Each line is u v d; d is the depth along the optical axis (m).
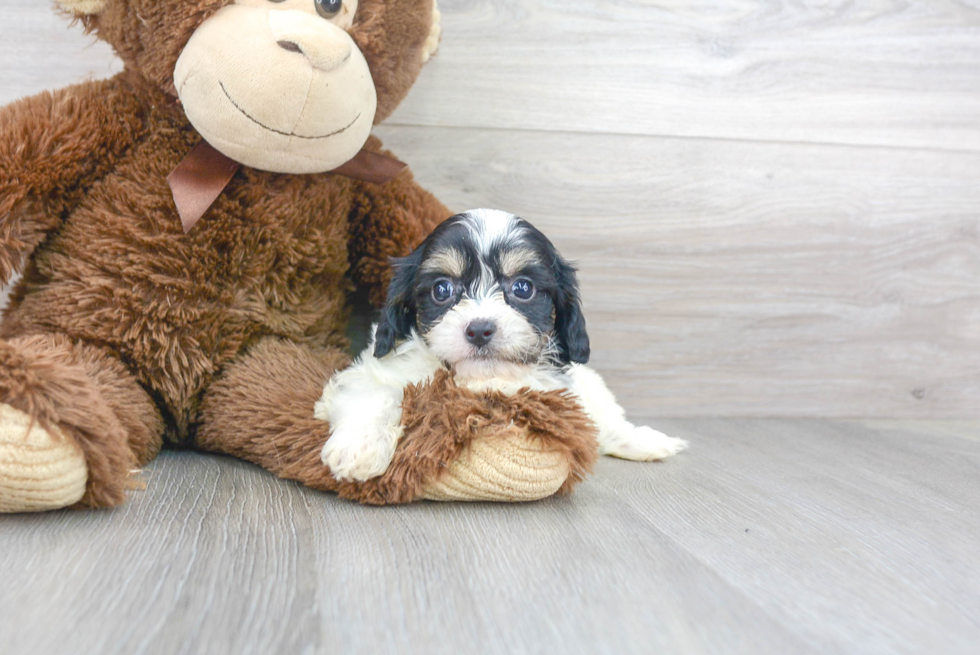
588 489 1.82
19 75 2.30
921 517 1.70
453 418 1.57
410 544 1.37
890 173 2.83
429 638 1.01
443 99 2.52
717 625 1.10
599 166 2.64
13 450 1.30
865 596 1.24
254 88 1.61
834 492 1.88
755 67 2.69
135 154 1.83
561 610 1.12
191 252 1.82
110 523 1.39
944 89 2.81
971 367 2.97
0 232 1.68
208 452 1.99
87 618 1.01
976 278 2.93
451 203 2.57
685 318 2.77
